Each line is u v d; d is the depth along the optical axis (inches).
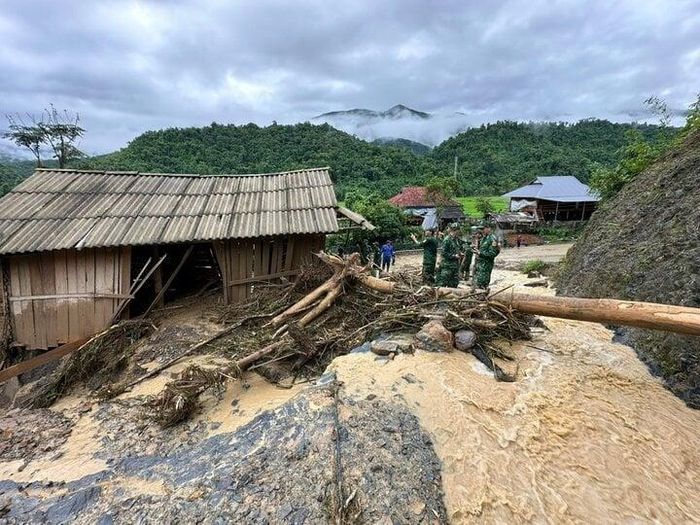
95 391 296.5
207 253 529.7
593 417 188.4
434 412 179.9
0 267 364.8
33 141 1125.1
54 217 388.5
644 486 155.2
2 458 215.3
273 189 470.0
